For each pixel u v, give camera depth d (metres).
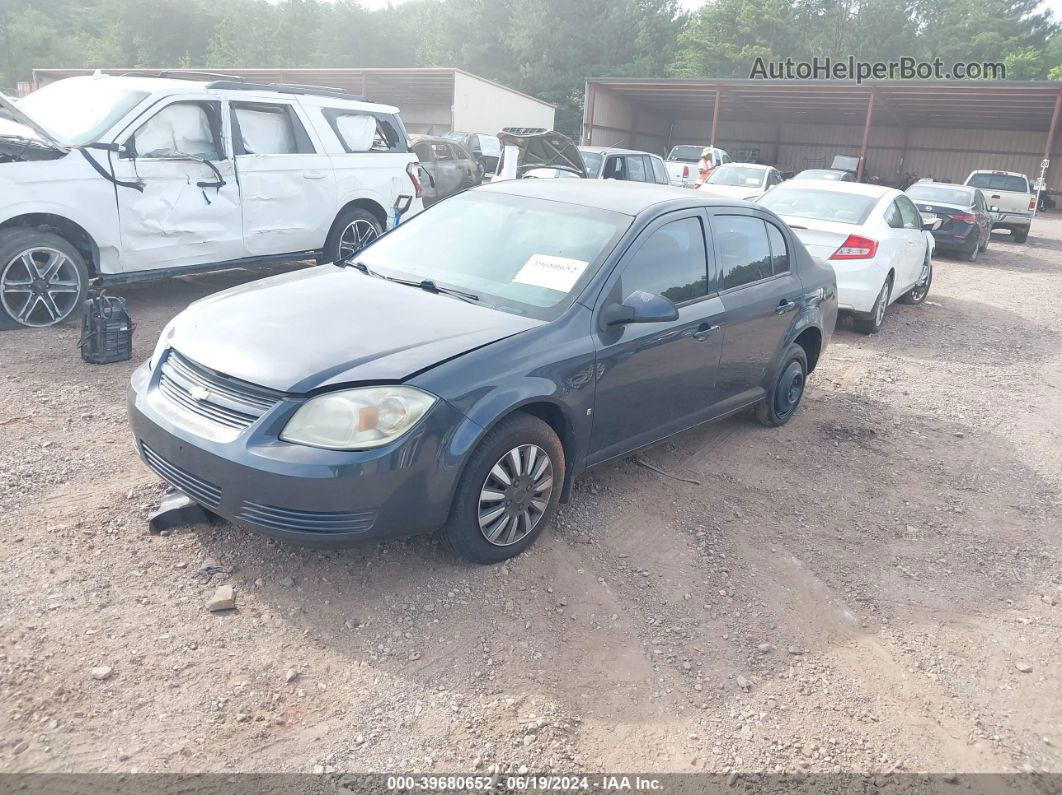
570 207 4.46
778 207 9.59
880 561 4.24
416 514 3.27
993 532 4.68
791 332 5.49
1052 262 18.11
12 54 55.66
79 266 6.70
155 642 3.04
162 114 7.14
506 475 3.58
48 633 3.01
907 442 5.96
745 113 40.16
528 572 3.71
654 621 3.51
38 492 4.00
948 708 3.18
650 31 52.84
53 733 2.58
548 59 50.56
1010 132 37.97
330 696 2.87
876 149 40.91
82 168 6.59
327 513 3.11
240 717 2.73
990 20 58.22
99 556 3.52
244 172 7.69
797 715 3.05
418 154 15.31
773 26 54.12
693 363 4.56
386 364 3.26
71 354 6.09
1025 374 8.13
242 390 3.26
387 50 61.28
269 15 59.84
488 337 3.54
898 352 8.66
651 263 4.28
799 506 4.76
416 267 4.33
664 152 44.50
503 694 2.97
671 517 4.43
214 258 7.65
